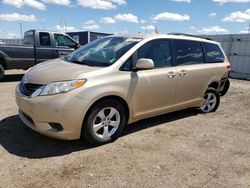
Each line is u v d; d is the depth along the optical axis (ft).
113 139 13.91
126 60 13.91
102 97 12.69
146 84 14.58
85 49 16.24
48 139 13.75
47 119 11.81
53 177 10.45
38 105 11.80
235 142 15.19
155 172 11.32
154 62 15.37
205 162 12.52
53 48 33.63
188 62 17.71
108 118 13.43
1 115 17.22
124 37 15.83
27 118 13.23
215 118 19.60
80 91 11.95
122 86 13.42
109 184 10.24
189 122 18.22
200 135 15.90
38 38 32.48
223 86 21.62
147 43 15.10
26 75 13.98
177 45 17.01
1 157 11.75
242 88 34.32
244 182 11.08
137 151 13.14
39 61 32.81
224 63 21.08
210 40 20.53
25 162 11.44
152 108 15.51
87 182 10.27
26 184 9.91
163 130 16.31
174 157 12.78
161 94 15.67
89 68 13.05
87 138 12.84
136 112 14.65
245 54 44.34
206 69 18.88
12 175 10.43
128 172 11.16
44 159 11.78
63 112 11.69
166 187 10.34
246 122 19.08
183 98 17.51
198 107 19.92
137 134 15.37
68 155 12.25
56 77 12.26
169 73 15.88
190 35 19.07
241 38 44.57
